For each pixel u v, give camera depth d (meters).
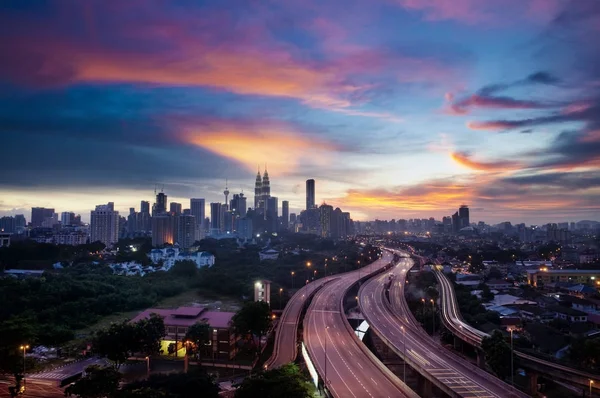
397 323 165.50
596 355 119.31
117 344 115.50
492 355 119.56
